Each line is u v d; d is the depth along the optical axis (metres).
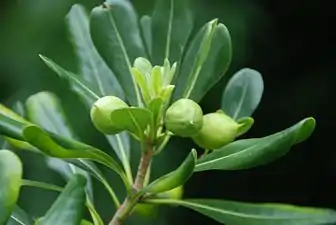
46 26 1.02
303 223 0.46
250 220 0.46
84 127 0.97
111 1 0.49
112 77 0.50
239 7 1.11
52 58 1.01
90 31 0.48
